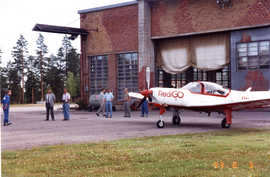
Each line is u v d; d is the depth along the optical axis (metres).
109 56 34.03
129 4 32.25
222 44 27.91
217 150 7.88
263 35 25.64
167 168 6.07
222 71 30.25
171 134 12.06
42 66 93.38
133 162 6.67
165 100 14.87
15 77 91.06
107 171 5.93
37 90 93.50
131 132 12.92
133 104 28.81
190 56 29.78
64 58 99.00
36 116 25.00
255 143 9.05
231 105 14.41
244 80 26.66
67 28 33.53
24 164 6.66
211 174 5.54
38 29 32.03
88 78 35.75
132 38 32.19
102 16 34.38
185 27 29.34
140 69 31.11
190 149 8.04
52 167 6.35
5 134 12.65
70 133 12.78
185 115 23.39
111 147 8.63
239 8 26.42
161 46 31.62
